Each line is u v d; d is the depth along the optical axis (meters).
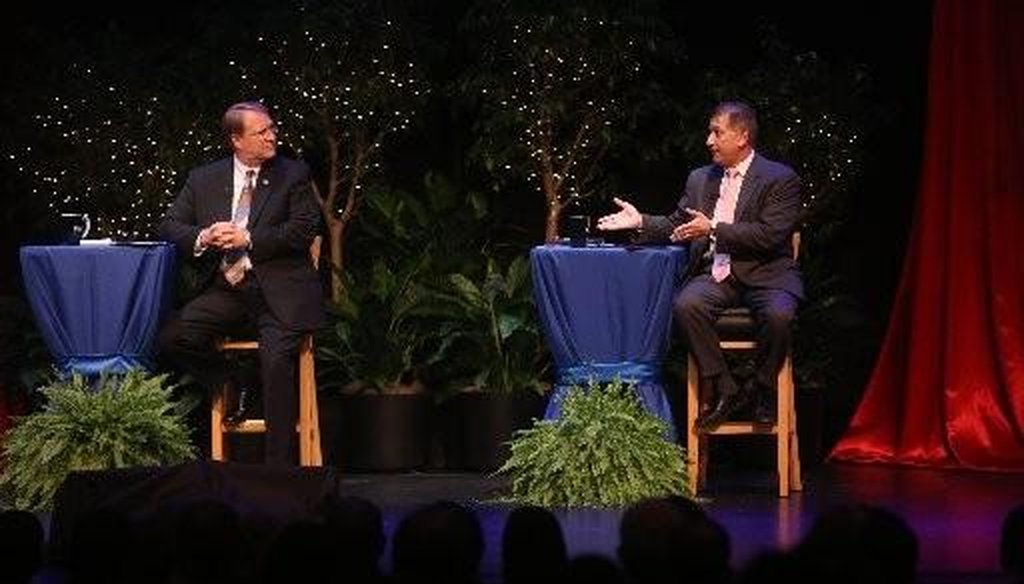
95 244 11.41
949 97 13.19
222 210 11.70
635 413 11.19
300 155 13.88
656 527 5.42
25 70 13.91
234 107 11.71
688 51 14.79
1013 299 12.99
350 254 14.54
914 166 14.55
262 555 5.43
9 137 13.52
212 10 14.69
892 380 13.57
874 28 14.59
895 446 13.46
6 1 14.45
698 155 13.81
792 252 11.74
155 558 5.89
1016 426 12.86
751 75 13.71
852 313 13.70
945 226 13.25
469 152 14.12
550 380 13.41
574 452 11.03
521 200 14.98
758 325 11.51
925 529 10.08
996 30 13.01
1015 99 13.02
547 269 11.46
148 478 8.73
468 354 13.26
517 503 11.23
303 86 13.59
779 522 10.43
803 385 13.30
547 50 13.48
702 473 11.96
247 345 11.62
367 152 14.02
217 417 11.60
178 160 13.29
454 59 14.84
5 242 14.28
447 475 13.08
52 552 8.64
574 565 5.16
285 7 13.64
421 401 13.30
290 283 11.56
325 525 5.45
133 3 14.82
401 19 13.73
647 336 11.45
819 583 5.02
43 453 10.71
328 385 13.37
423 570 5.43
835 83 13.62
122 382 11.13
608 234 14.70
